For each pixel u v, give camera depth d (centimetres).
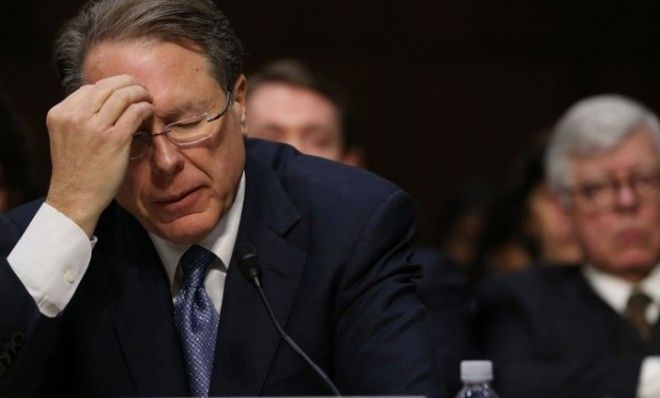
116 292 473
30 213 496
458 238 1113
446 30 1441
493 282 807
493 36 1445
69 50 454
